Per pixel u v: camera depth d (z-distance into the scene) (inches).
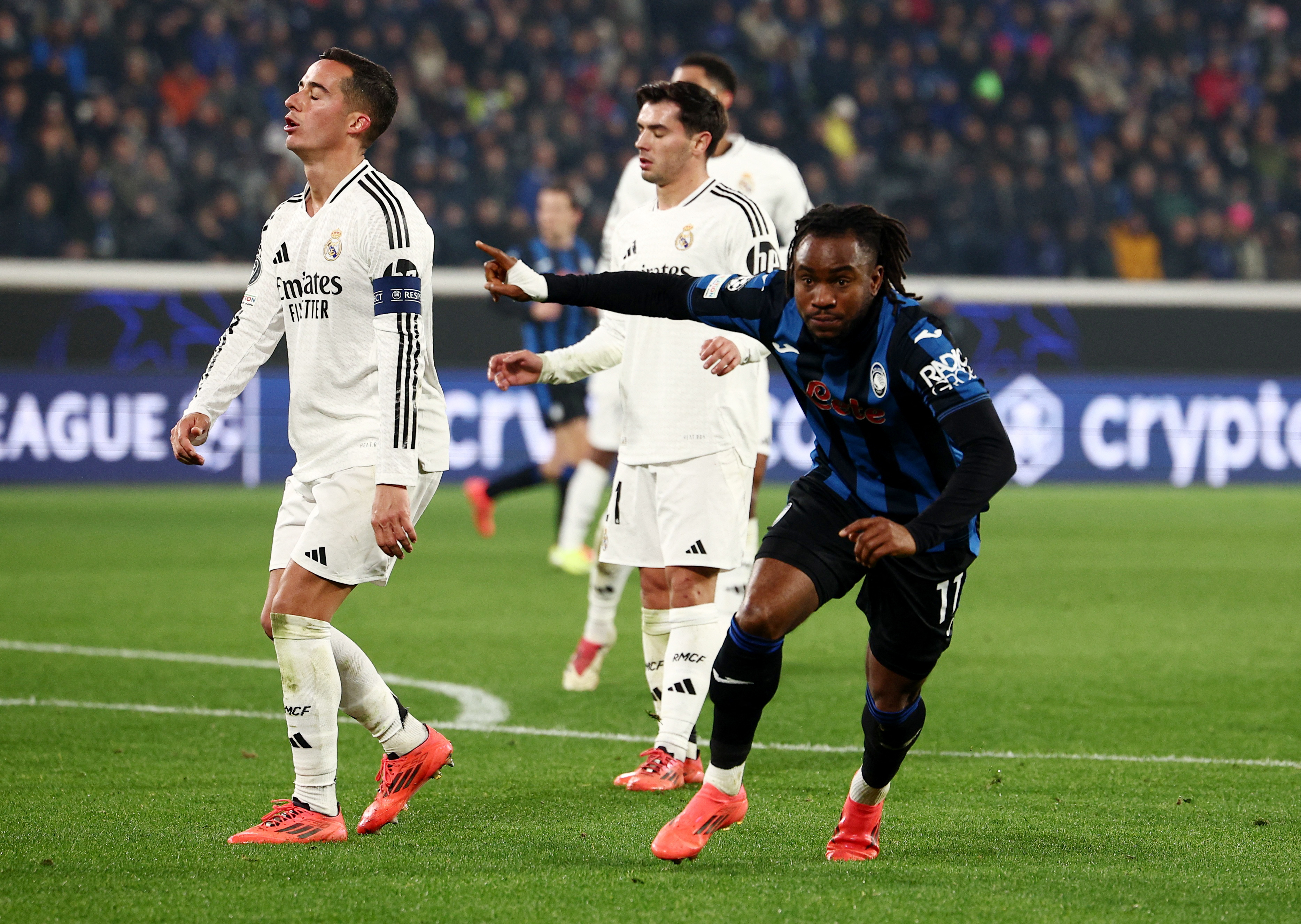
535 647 1015.0
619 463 694.5
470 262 2378.2
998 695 867.4
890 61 2824.8
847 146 2721.5
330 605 536.4
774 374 2226.9
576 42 2726.4
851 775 664.4
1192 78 2965.1
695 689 649.6
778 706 829.2
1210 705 839.7
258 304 568.7
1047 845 536.7
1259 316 2381.9
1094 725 784.3
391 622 1109.1
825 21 2871.6
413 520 551.2
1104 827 567.5
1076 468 2336.4
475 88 2667.3
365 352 538.9
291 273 542.0
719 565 660.7
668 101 676.7
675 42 2815.0
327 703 532.7
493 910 443.8
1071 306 2332.7
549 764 682.2
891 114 2773.1
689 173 682.8
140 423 2105.1
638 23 2842.0
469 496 1518.2
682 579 660.1
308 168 544.4
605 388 1369.3
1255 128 2915.8
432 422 552.7
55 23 2433.6
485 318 2181.3
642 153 683.4
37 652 957.8
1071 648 1030.4
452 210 2385.6
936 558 488.7
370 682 550.3
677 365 666.2
